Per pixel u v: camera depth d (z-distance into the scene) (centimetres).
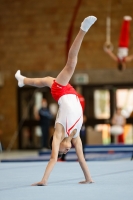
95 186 968
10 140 3406
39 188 948
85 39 3359
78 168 1403
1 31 3456
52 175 1204
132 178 1107
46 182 993
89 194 856
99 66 3344
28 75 3422
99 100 3344
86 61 3359
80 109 990
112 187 950
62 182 1049
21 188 956
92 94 3356
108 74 3328
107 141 3303
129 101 3294
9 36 3447
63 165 1517
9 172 1313
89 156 2017
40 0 3412
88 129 3256
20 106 3428
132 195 838
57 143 969
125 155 2109
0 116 3438
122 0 3297
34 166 1511
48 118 3106
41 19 3412
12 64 3441
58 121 970
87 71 3359
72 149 2442
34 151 3219
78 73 3369
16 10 3441
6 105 3441
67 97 980
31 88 3422
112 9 3319
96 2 3331
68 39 2219
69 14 3375
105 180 1072
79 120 984
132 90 3294
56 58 3400
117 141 3042
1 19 3456
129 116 3291
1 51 3456
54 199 804
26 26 3428
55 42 3400
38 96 3422
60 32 3388
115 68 3319
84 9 3344
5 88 3444
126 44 2216
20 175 1227
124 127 3297
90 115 3347
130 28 3259
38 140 3400
